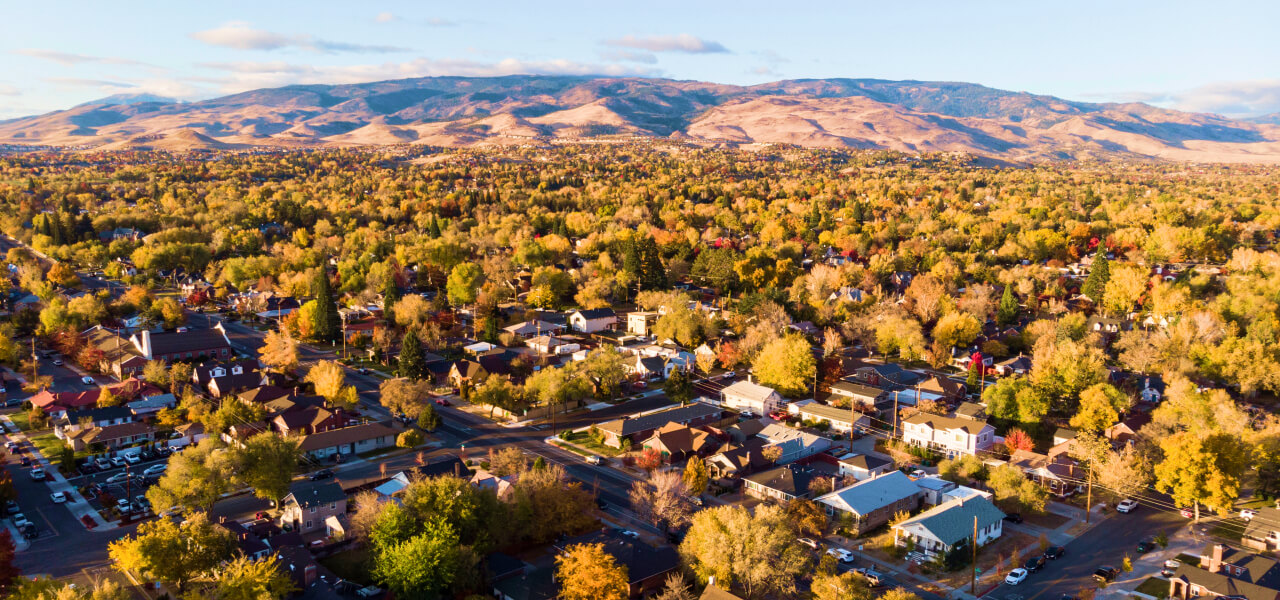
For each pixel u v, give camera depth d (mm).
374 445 111125
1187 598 73250
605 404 133000
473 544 77812
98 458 104500
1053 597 74125
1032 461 102750
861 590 69125
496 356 149375
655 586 75000
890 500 90875
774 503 93062
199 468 87562
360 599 71312
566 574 70938
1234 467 91438
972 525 83750
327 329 170750
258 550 76562
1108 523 90938
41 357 154750
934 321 182125
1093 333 166375
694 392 139750
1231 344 140625
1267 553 82312
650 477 101750
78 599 62375
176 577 71188
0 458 100312
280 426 113312
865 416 123000
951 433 109562
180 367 136875
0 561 69000
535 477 86438
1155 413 114688
